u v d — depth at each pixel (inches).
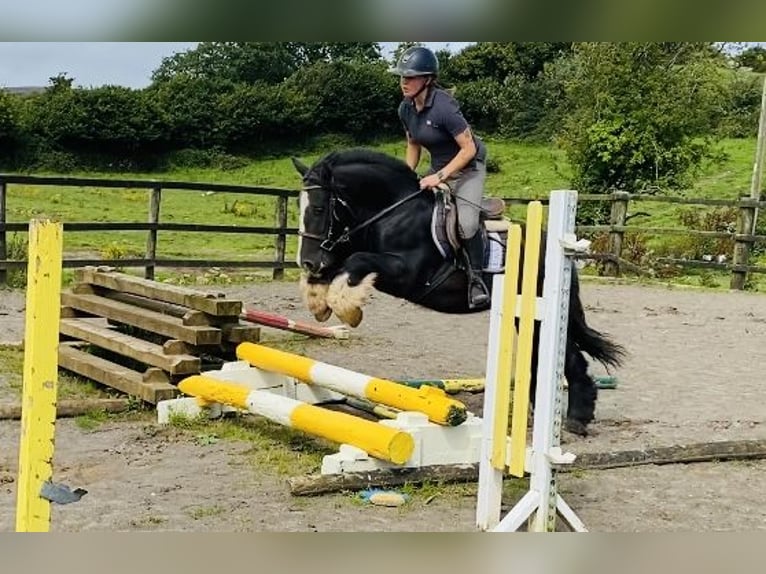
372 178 208.7
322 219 207.8
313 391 235.0
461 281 211.5
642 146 705.6
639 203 745.6
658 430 225.8
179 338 227.6
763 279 579.5
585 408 217.3
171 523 149.9
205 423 214.4
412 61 201.6
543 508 142.6
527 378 144.5
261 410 194.9
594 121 721.0
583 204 722.8
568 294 142.5
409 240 207.8
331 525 151.4
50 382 104.2
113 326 276.8
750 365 318.7
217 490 168.6
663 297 494.0
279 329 342.0
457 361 315.9
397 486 172.1
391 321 397.1
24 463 104.6
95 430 207.3
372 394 190.7
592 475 185.6
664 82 704.4
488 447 151.4
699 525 158.6
